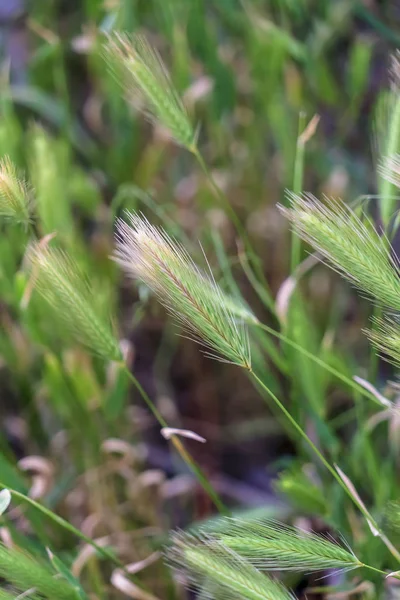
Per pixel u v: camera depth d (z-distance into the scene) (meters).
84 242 0.92
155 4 0.95
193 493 0.90
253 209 0.96
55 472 0.87
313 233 0.63
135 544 0.83
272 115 0.91
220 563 0.63
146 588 0.77
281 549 0.63
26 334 0.86
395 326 0.64
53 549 0.77
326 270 0.93
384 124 0.75
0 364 0.88
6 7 1.05
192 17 0.92
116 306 0.88
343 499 0.76
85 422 0.83
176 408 0.97
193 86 0.91
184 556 0.65
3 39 1.05
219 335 0.65
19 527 0.82
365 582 0.72
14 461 0.83
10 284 0.81
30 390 0.88
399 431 0.76
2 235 0.81
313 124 0.74
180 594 0.80
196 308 0.64
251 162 0.97
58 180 0.82
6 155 0.69
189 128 0.73
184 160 0.98
